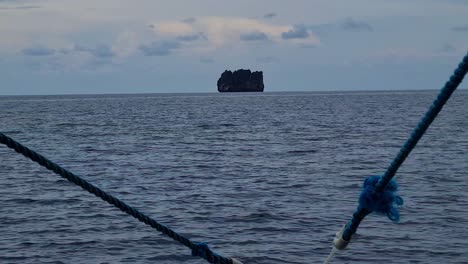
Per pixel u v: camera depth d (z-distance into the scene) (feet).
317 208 88.48
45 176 125.18
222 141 203.51
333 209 87.61
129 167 139.74
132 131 250.78
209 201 95.25
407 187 104.78
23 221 81.82
